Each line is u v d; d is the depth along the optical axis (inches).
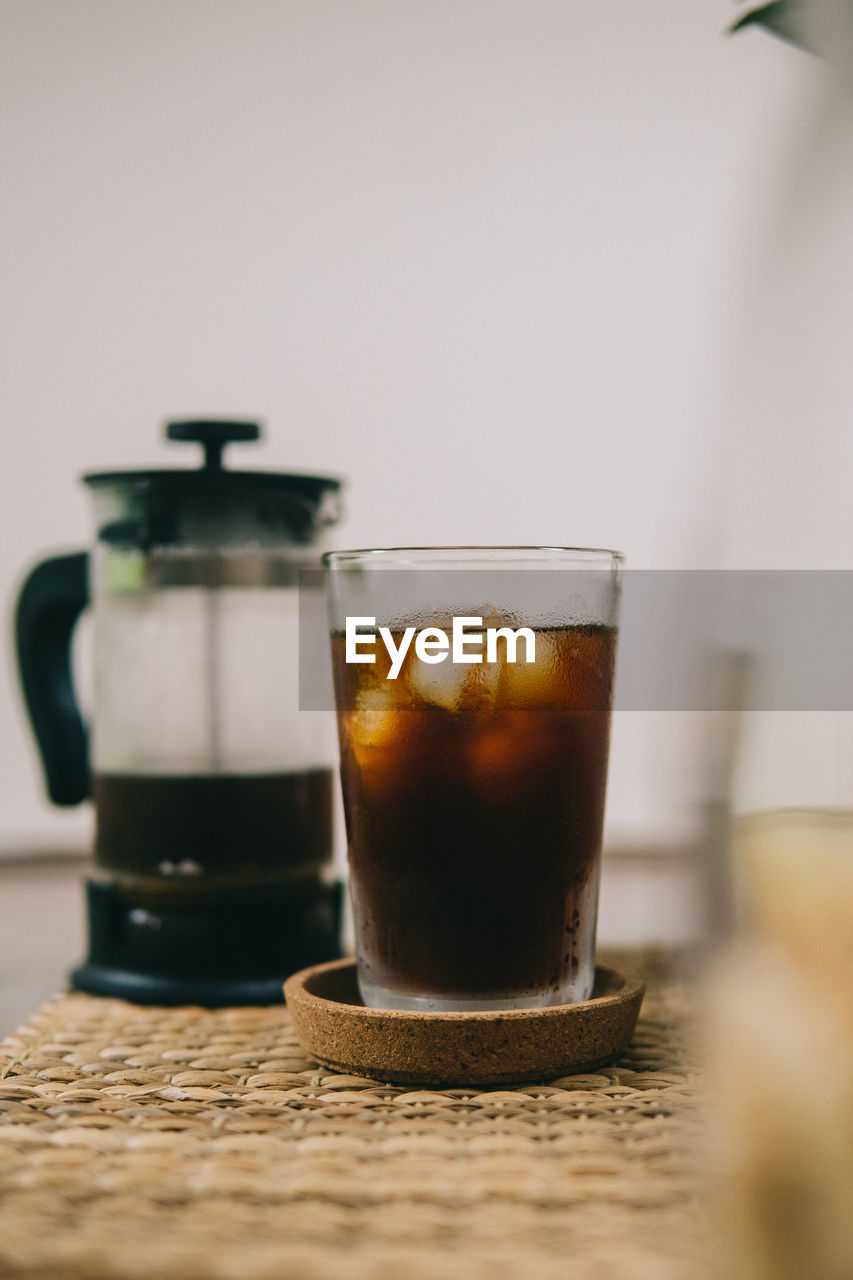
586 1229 14.7
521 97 37.1
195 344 37.5
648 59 36.9
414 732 18.3
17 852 34.4
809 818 13.8
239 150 37.3
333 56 37.1
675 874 15.0
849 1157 12.5
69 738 24.3
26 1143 16.5
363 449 37.7
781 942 13.2
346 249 37.5
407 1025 17.7
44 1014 21.1
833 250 14.8
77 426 37.5
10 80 36.6
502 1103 17.3
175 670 22.4
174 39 36.9
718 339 16.0
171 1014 21.0
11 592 37.5
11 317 37.2
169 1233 14.8
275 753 22.4
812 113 15.0
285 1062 18.8
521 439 37.6
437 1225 14.8
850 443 14.6
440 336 37.6
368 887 18.7
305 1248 14.3
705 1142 14.1
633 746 33.6
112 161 37.1
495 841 18.2
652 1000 20.8
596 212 37.2
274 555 22.8
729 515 15.0
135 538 22.6
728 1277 13.0
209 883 21.8
